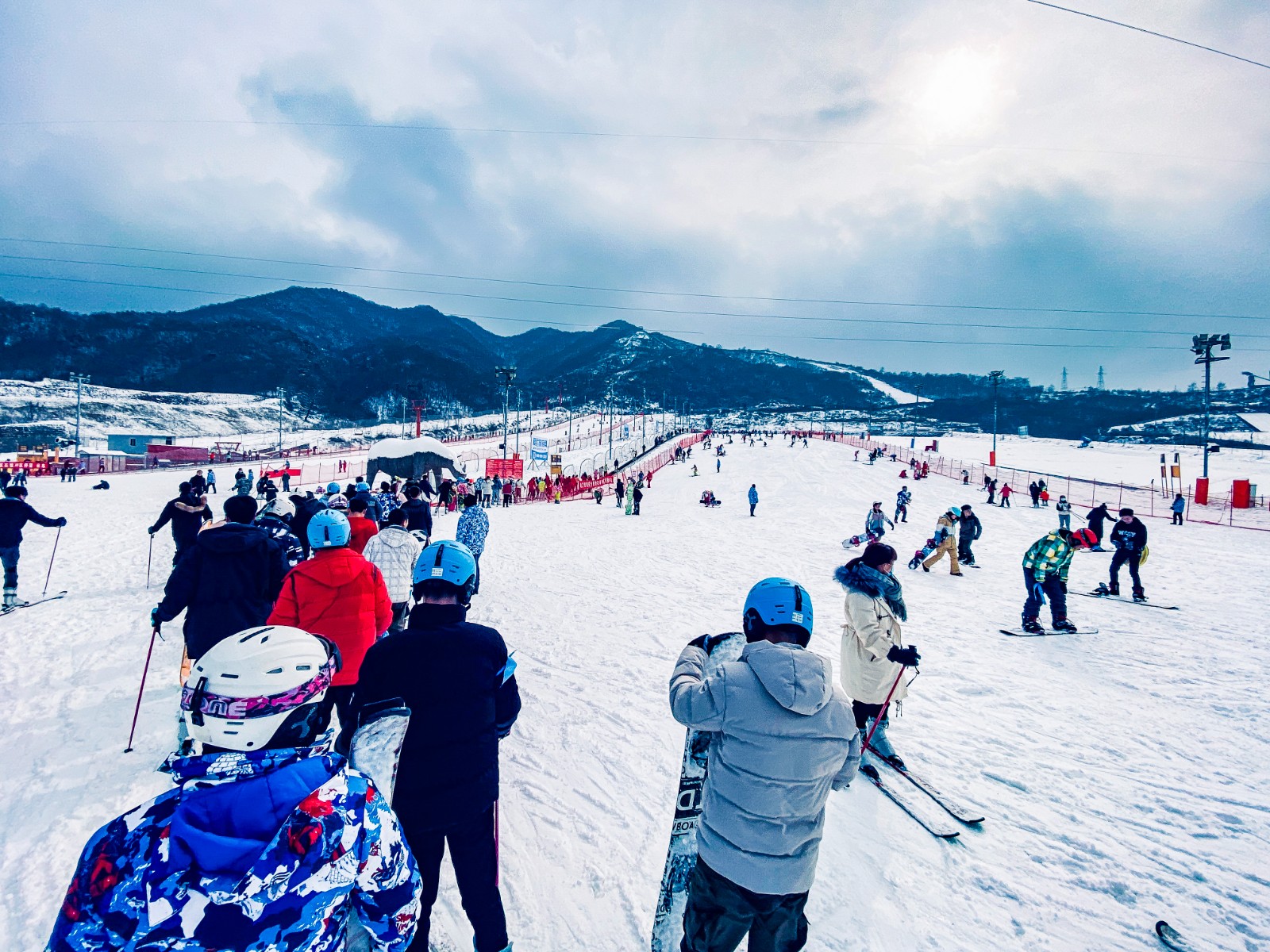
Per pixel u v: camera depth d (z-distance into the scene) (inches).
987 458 3061.0
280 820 45.5
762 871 75.2
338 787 50.6
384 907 52.1
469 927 114.8
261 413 7175.2
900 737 201.8
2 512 337.7
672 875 90.3
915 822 153.7
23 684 231.3
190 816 44.4
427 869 86.0
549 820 151.7
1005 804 161.5
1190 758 188.1
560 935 114.4
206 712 46.6
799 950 85.2
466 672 88.7
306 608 140.0
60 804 148.8
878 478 1715.1
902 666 178.4
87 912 42.2
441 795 84.4
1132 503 1289.4
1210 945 114.1
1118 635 327.3
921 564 557.6
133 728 176.6
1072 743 197.8
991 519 978.1
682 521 991.0
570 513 1149.7
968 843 144.9
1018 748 193.6
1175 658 286.2
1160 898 126.9
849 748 79.8
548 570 533.6
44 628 306.8
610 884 128.5
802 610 84.8
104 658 262.7
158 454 2541.8
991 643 313.0
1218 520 1010.1
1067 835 147.7
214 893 42.1
